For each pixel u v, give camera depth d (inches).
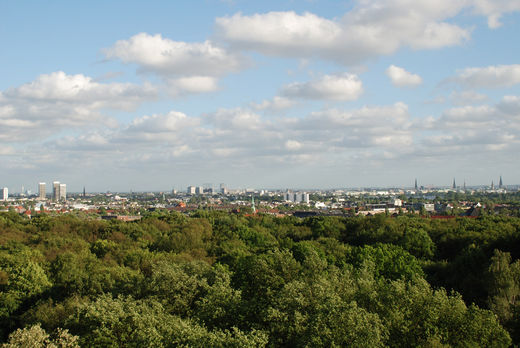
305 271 2849.4
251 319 2193.7
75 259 3784.5
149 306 2348.7
